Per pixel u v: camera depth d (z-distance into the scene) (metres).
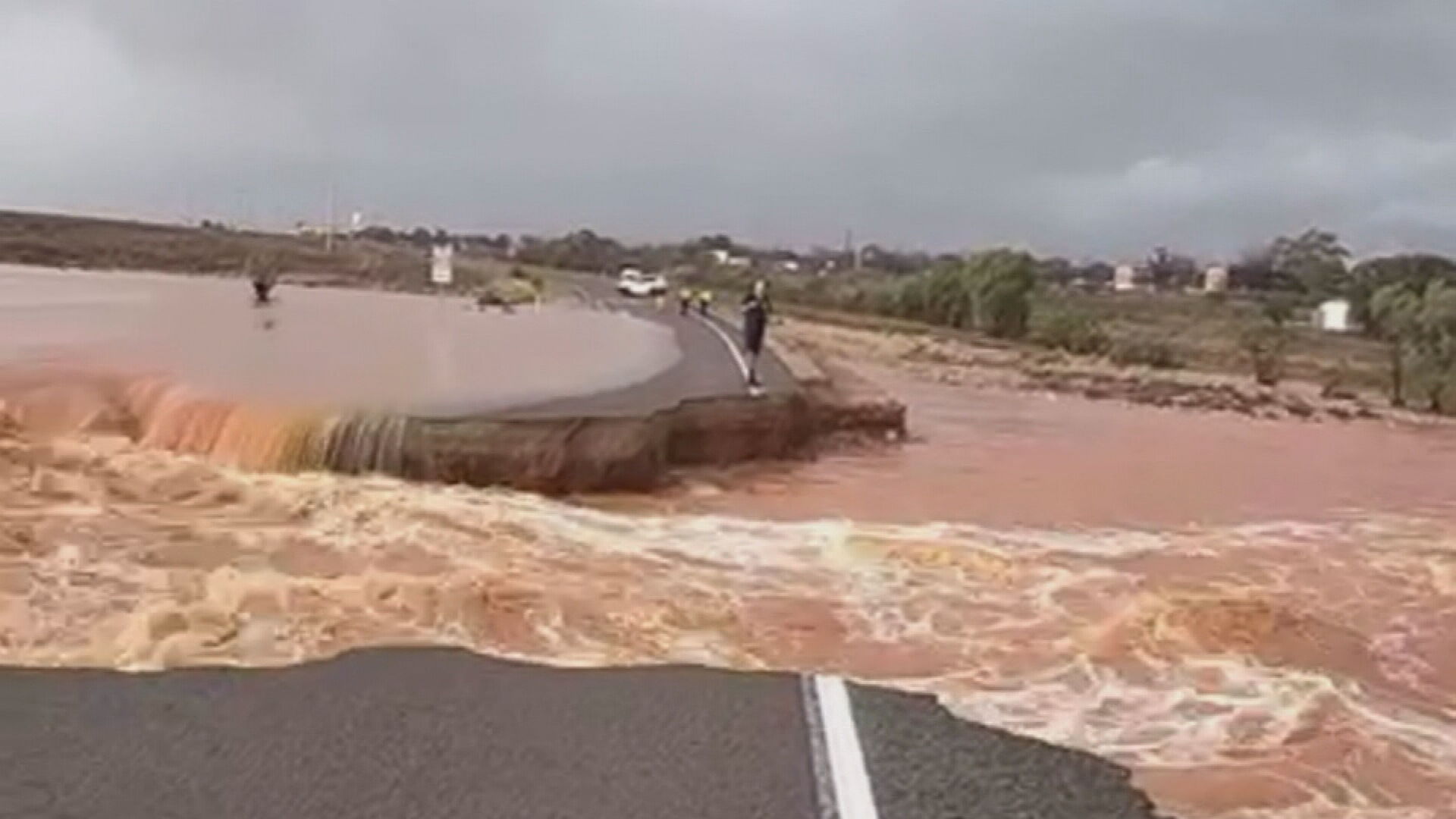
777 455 26.14
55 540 13.85
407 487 18.56
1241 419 45.16
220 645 10.39
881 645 12.52
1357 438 40.44
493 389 24.94
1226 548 19.50
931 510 21.59
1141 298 100.06
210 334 36.72
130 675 9.05
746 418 25.31
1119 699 11.03
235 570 13.01
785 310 91.31
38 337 32.97
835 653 12.16
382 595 12.23
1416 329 62.25
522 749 7.75
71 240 128.25
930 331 79.62
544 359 33.25
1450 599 16.48
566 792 7.12
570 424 20.94
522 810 6.85
